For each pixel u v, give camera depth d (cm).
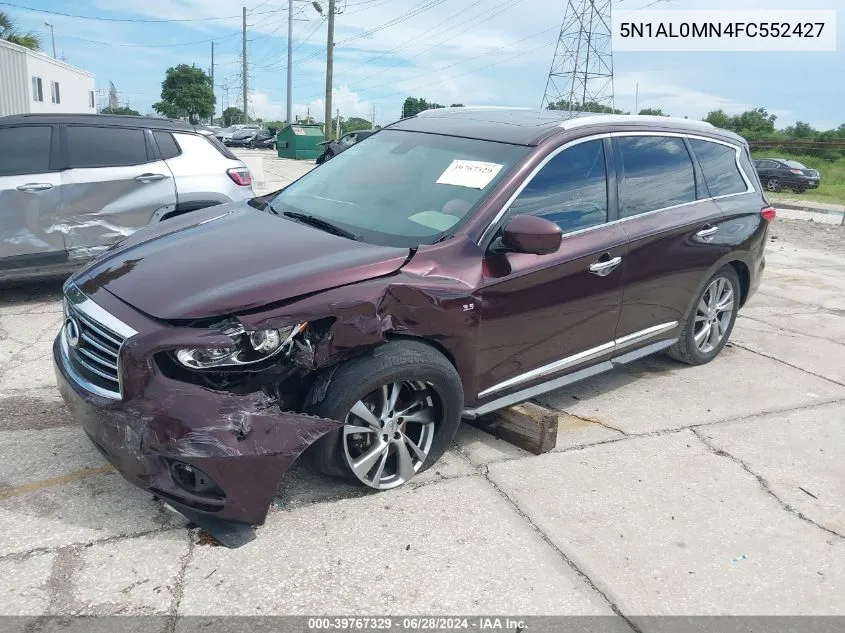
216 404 271
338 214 384
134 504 321
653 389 498
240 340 280
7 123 597
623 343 444
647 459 394
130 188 635
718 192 508
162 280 306
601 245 402
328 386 303
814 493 372
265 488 279
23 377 461
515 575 290
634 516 338
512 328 364
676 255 457
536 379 393
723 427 441
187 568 281
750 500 360
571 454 393
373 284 310
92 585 269
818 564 313
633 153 441
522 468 375
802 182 2956
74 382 299
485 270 347
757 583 298
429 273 329
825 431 445
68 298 326
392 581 281
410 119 477
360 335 301
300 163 3070
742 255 521
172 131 675
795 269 992
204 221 391
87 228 621
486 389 367
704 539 325
